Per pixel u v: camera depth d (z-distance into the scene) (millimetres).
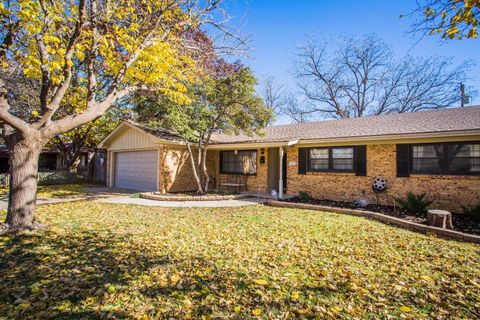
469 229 6422
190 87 10719
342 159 10719
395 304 2881
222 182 14852
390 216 7461
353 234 5641
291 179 12055
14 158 5414
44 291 2953
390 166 9578
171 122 11289
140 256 4039
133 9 6488
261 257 4156
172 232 5516
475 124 8047
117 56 7109
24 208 5402
